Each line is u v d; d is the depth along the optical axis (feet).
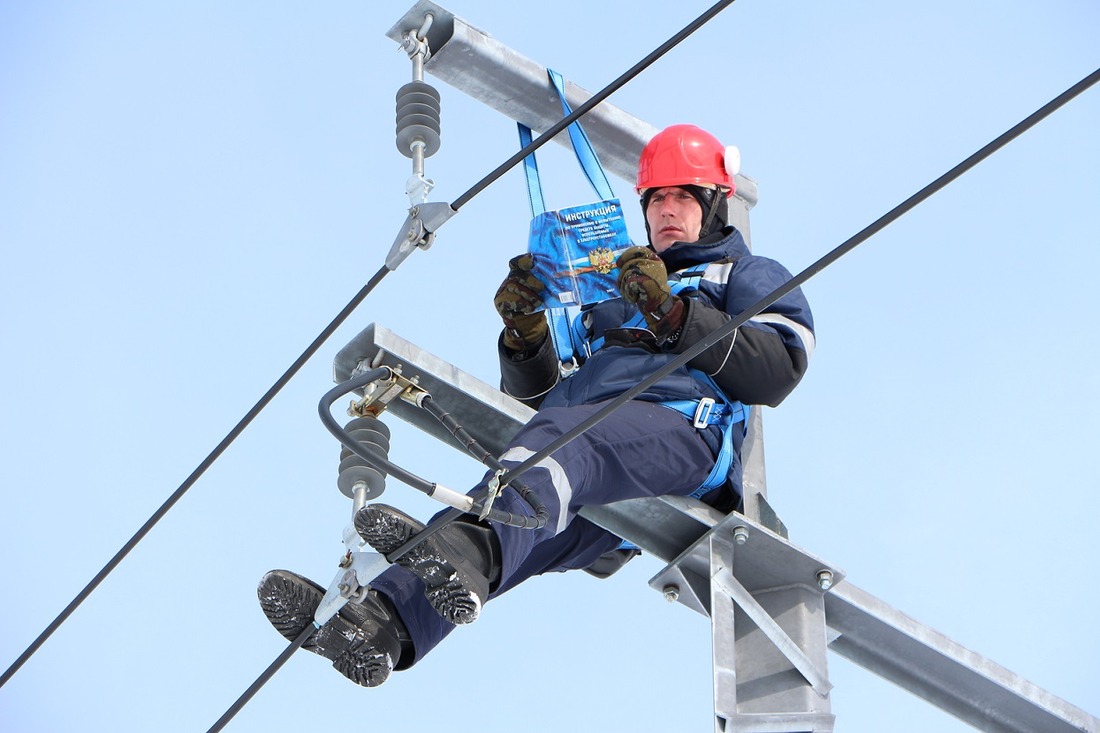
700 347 31.04
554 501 34.96
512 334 40.37
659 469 37.50
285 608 34.17
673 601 38.50
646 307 37.88
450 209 34.01
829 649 39.40
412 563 32.73
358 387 33.83
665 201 42.34
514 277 39.40
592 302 38.93
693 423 38.29
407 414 38.60
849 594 38.01
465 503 31.63
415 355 37.55
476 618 33.24
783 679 36.76
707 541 37.73
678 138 43.01
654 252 39.42
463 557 33.17
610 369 39.09
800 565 37.65
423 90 36.70
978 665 38.65
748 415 41.47
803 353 38.91
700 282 40.22
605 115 44.32
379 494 34.91
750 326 38.32
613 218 39.17
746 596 37.06
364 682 35.22
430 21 41.65
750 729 35.65
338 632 34.50
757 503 40.37
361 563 33.24
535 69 43.29
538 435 35.81
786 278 40.06
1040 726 39.45
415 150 36.22
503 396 38.50
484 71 42.93
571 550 40.11
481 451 32.30
